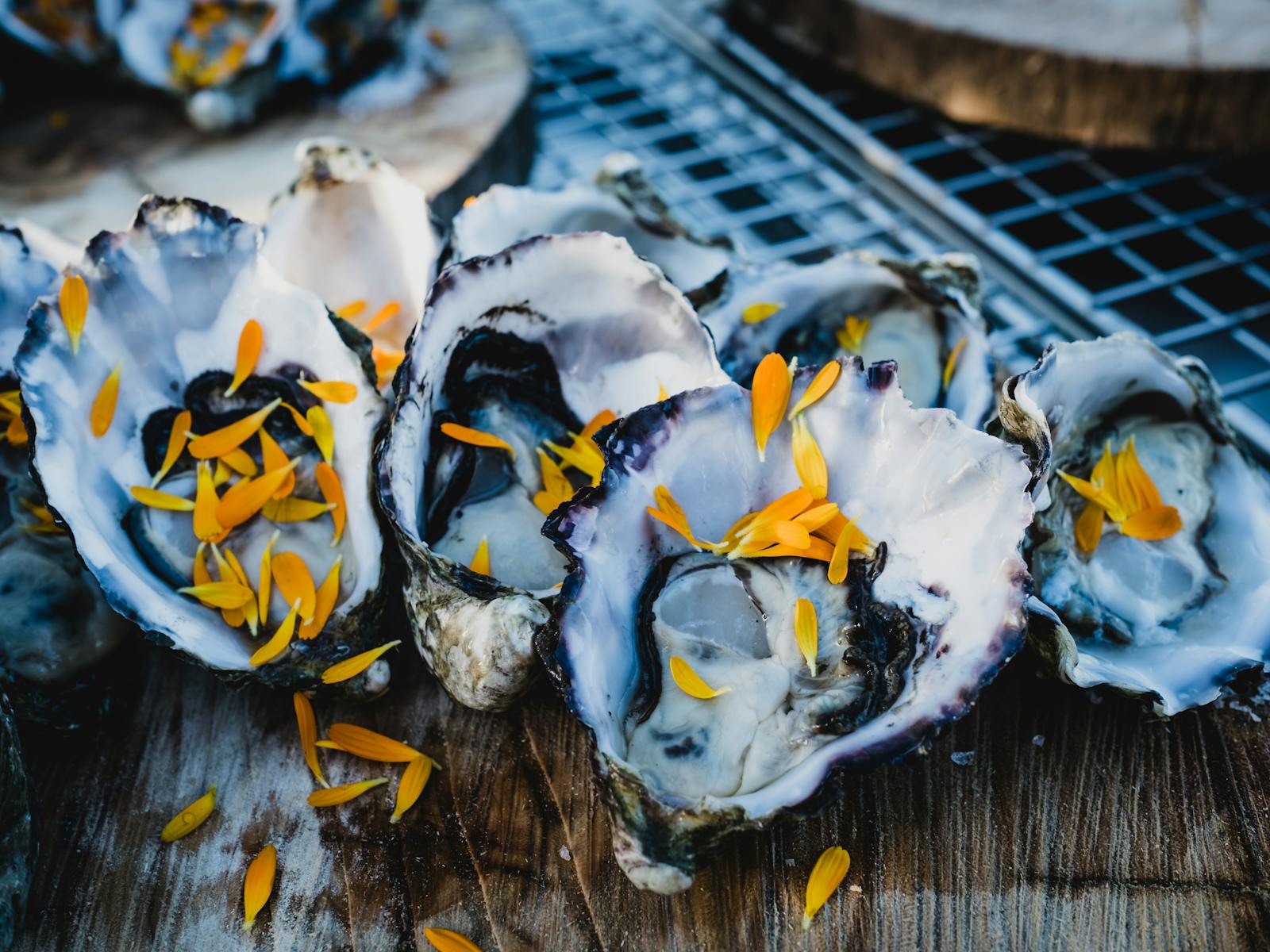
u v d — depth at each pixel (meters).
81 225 0.55
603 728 0.38
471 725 0.43
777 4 0.69
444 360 0.43
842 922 0.40
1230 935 0.39
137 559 0.42
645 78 0.72
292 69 0.60
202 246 0.43
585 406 0.45
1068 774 0.42
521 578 0.43
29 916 0.40
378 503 0.42
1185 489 0.44
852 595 0.41
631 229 0.48
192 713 0.43
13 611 0.42
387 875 0.40
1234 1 0.63
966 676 0.38
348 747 0.42
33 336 0.41
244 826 0.41
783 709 0.40
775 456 0.41
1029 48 0.61
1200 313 0.56
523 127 0.62
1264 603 0.43
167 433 0.44
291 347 0.43
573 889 0.40
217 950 0.40
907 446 0.41
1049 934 0.39
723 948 0.39
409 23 0.62
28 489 0.44
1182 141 0.61
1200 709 0.43
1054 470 0.43
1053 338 0.56
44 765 0.42
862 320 0.48
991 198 0.63
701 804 0.37
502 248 0.47
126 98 0.62
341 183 0.47
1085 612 0.43
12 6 0.60
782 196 0.62
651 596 0.41
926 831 0.41
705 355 0.43
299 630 0.41
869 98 0.69
